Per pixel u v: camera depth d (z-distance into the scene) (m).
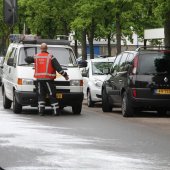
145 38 53.59
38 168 17.64
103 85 38.72
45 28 82.69
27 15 87.06
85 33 71.44
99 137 24.80
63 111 38.03
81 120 32.16
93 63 45.09
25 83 34.81
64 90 35.03
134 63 34.19
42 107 34.38
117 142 23.36
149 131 27.41
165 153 20.72
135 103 33.91
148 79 33.75
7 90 38.62
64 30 80.00
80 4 62.88
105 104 38.44
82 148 21.52
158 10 43.84
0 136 24.48
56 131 26.56
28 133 25.56
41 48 34.47
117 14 59.25
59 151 20.75
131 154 20.39
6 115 34.34
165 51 34.25
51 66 34.31
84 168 17.73
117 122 31.41
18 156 19.66
